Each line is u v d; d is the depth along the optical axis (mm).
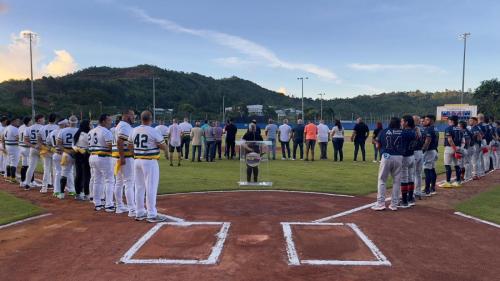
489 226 7121
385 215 7867
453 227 7031
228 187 11023
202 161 17906
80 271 4941
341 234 6512
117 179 7906
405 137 8273
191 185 11320
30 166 10773
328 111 78188
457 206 8695
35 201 9227
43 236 6398
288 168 15391
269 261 5270
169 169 14930
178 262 5211
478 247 5961
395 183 8281
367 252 5664
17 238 6305
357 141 17859
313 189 10812
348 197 9773
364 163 17188
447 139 11125
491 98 66250
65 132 9359
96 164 8070
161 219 7355
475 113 56469
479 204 8914
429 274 4914
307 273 4883
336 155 17953
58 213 7977
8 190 10633
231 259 5336
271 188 10922
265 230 6703
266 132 18828
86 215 7797
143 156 7188
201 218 7523
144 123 7246
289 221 7324
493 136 15023
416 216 7801
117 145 7609
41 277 4777
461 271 5023
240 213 7957
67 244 5984
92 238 6266
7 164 12195
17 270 5000
